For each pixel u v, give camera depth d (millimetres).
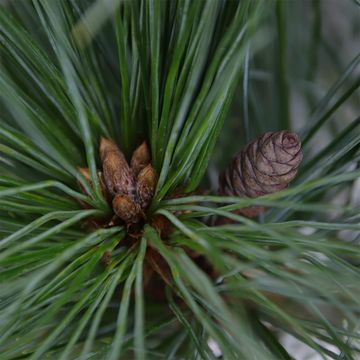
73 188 455
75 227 462
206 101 435
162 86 451
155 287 494
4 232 450
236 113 529
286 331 468
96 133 456
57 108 458
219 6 449
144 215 446
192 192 460
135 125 459
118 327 400
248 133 484
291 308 492
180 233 443
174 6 444
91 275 455
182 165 435
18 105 421
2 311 427
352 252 438
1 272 422
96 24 430
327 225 429
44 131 444
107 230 433
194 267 393
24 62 448
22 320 434
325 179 404
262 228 400
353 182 512
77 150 456
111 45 487
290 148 444
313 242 420
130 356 459
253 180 454
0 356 430
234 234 439
